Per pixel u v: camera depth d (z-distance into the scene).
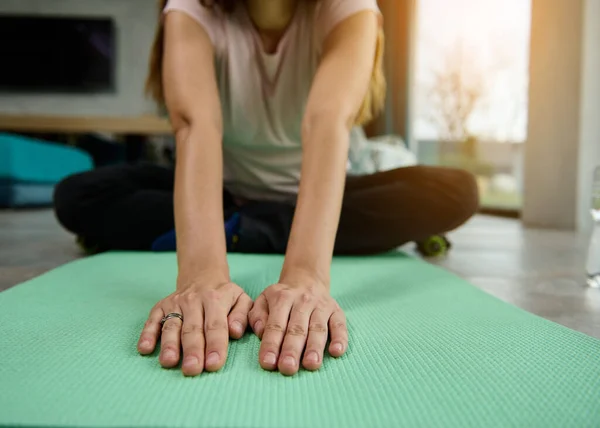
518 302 0.88
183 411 0.42
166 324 0.56
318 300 0.60
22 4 4.81
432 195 1.22
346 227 1.24
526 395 0.46
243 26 1.08
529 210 2.57
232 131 1.20
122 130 4.03
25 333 0.62
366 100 0.98
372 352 0.57
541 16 2.49
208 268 0.65
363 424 0.40
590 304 0.86
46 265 1.19
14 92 4.91
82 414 0.41
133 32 4.88
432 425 0.40
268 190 1.36
